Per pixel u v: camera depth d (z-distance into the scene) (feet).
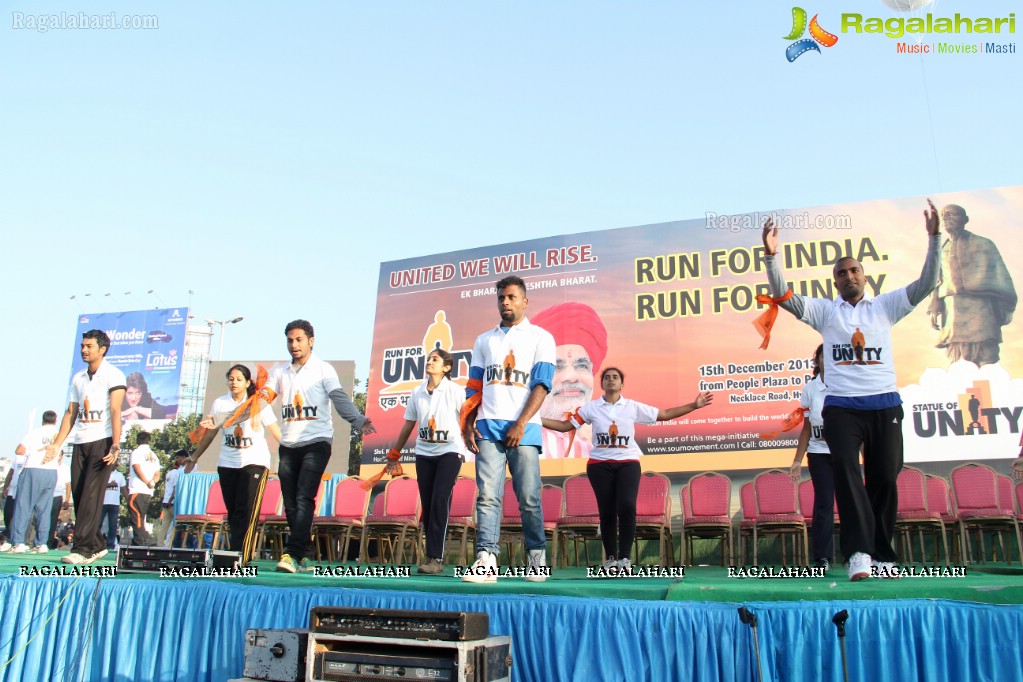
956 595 12.42
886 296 15.61
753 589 13.05
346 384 35.53
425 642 11.84
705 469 29.66
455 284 34.73
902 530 24.64
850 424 15.01
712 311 30.94
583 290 32.65
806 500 26.14
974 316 28.22
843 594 12.70
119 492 34.76
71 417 21.15
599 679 13.01
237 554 17.42
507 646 12.73
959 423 27.68
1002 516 22.99
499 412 16.25
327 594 15.11
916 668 12.03
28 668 16.88
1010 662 11.71
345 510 27.09
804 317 15.84
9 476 31.17
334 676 12.28
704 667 12.67
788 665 12.34
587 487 26.96
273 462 34.45
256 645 13.14
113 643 16.48
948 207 29.27
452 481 19.08
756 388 29.84
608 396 21.48
